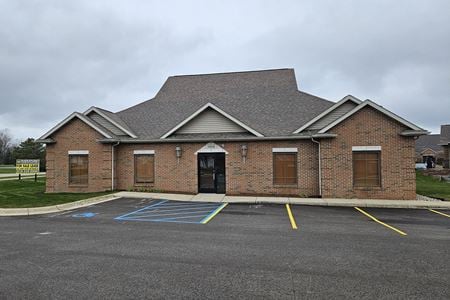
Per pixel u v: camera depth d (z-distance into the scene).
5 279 5.23
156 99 21.98
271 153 16.44
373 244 7.47
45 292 4.71
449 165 41.00
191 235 8.31
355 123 15.27
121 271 5.60
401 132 14.85
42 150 62.78
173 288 4.86
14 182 25.00
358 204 13.71
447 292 4.77
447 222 10.27
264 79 22.05
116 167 17.92
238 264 5.98
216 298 4.52
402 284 5.06
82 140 17.69
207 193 17.03
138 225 9.59
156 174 17.53
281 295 4.62
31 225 9.61
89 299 4.48
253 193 16.48
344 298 4.54
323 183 15.40
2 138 92.44
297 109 18.44
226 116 16.95
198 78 23.44
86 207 12.98
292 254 6.63
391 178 14.96
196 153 17.12
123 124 18.83
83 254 6.62
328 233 8.61
